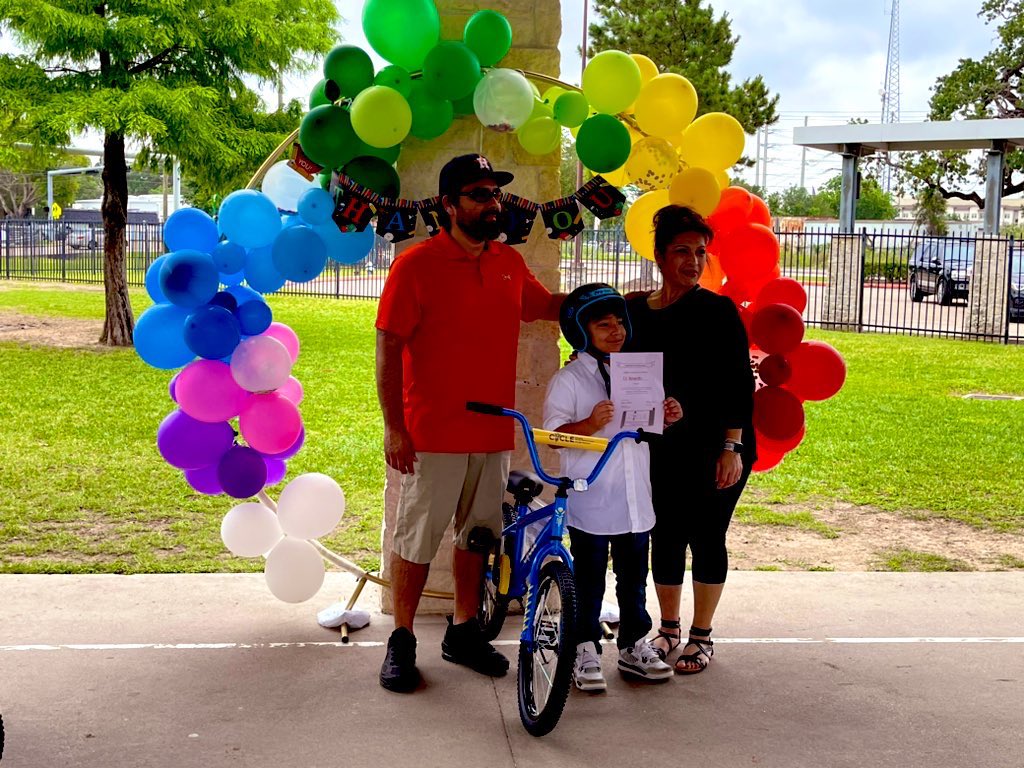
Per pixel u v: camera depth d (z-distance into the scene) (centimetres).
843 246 2083
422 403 416
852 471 859
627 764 356
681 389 425
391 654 419
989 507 750
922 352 1683
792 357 476
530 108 434
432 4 430
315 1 1521
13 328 1756
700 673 436
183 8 1382
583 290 410
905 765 359
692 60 2909
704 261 425
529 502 411
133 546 614
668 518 441
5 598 507
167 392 1149
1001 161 2269
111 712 386
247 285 484
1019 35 3666
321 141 425
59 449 860
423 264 408
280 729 377
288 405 454
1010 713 401
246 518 462
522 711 383
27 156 1543
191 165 1460
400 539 426
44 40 1336
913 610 516
